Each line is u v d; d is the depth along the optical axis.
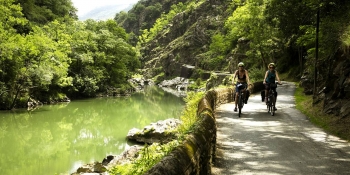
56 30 51.78
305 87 22.69
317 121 11.73
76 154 20.08
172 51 117.38
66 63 44.88
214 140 6.98
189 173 4.22
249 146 8.33
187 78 95.81
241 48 61.38
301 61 39.69
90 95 54.81
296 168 6.54
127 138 22.53
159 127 20.95
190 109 13.91
